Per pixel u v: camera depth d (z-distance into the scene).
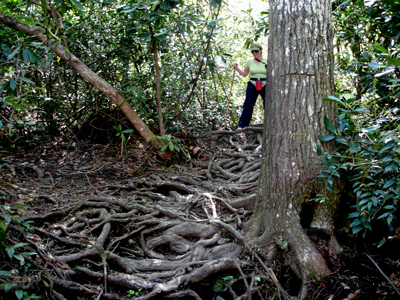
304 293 3.04
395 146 2.94
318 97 3.34
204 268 3.17
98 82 4.64
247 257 3.37
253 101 6.26
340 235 3.38
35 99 4.83
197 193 4.35
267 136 3.53
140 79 5.50
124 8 4.17
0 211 3.04
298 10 3.33
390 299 2.98
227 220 3.83
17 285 2.59
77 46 5.31
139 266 3.30
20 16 4.08
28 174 4.55
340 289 3.03
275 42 3.46
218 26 5.77
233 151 5.75
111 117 5.50
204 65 6.24
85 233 3.51
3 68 3.32
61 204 3.89
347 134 3.45
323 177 3.31
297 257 3.19
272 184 3.43
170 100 5.83
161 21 4.36
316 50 3.34
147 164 5.17
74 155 5.25
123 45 5.27
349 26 4.61
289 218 3.34
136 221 3.81
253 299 3.08
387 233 3.39
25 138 5.41
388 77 3.86
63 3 3.60
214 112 6.66
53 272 2.95
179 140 5.05
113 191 4.41
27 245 3.05
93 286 2.99
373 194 3.11
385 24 4.18
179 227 3.71
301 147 3.33
